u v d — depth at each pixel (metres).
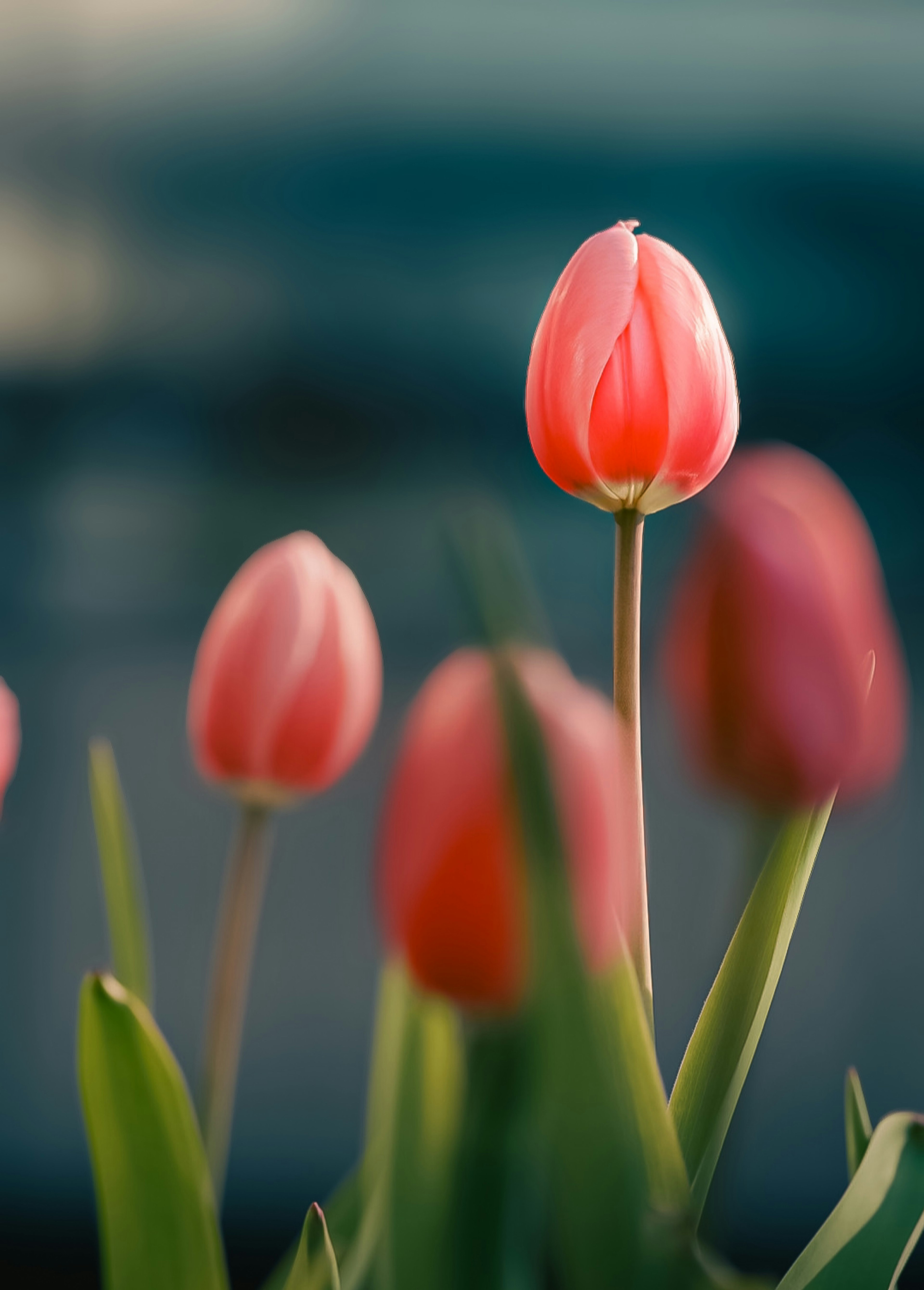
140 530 8.91
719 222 8.30
